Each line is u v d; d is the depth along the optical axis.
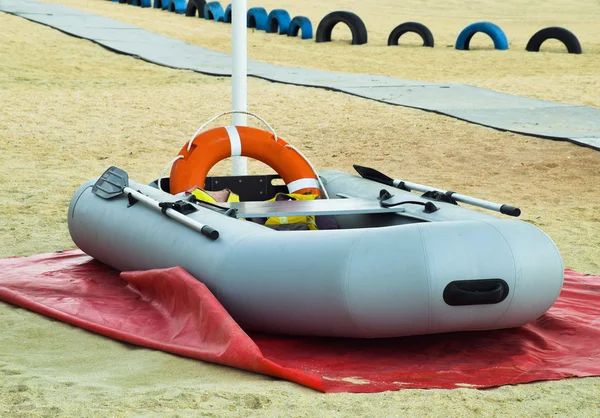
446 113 14.46
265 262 5.02
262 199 7.27
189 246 5.51
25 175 10.23
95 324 5.32
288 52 22.52
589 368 4.78
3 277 6.38
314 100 15.78
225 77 18.16
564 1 37.69
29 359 4.84
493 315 4.85
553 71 19.67
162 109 14.89
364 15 32.72
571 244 7.66
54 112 14.34
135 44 22.03
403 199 6.29
